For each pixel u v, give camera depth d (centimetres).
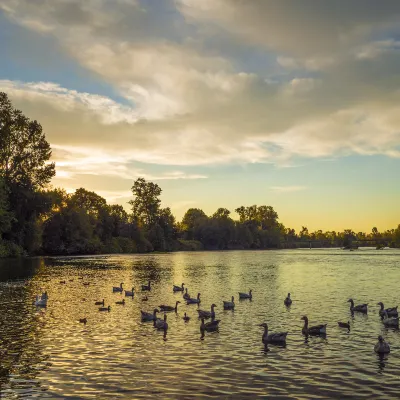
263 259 14475
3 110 10806
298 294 5234
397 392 1894
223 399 1827
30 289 5575
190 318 3678
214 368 2238
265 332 2870
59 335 2980
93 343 2758
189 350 2592
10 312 3909
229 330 3175
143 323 3425
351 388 1945
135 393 1895
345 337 2934
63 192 16225
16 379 2072
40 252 15138
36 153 11656
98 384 2003
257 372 2172
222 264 11444
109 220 19375
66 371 2189
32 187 11956
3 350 2578
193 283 6625
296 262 12400
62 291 5428
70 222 15488
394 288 5741
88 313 3875
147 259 13775
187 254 19112
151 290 5712
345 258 14962
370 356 2456
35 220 12962
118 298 4881
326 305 4359
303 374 2141
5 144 10912
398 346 2683
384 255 17700
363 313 3872
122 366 2269
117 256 15350
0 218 10650
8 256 12088
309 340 2847
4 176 11269
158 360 2377
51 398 1842
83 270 8712
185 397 1848
